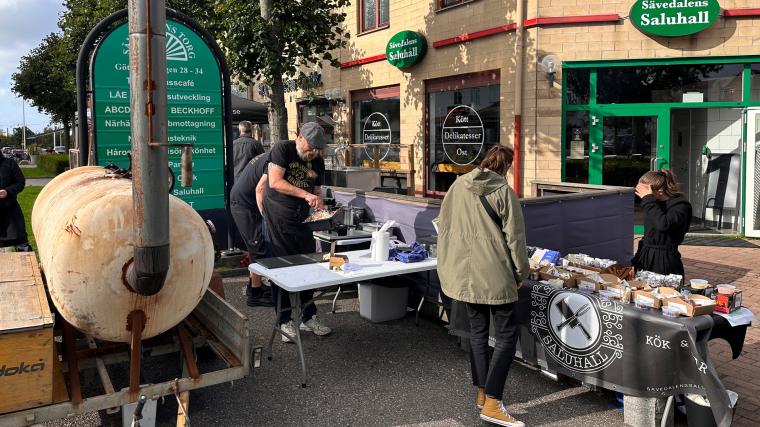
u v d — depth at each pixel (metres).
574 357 3.90
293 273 4.29
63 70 20.56
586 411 3.89
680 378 3.38
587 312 3.80
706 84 9.30
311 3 9.66
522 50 9.66
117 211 3.09
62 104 32.53
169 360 4.67
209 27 10.53
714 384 3.22
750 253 8.28
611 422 3.75
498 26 10.12
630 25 9.25
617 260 6.65
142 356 3.74
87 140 6.66
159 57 2.74
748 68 9.10
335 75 14.44
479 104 10.86
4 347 2.79
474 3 10.60
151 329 3.24
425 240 5.34
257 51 9.31
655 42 9.20
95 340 3.90
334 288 6.87
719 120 9.75
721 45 9.02
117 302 3.09
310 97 11.33
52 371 2.91
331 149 13.00
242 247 7.99
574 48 9.44
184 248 3.26
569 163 9.79
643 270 4.71
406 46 11.77
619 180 9.73
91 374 4.21
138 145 2.78
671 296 3.61
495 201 3.59
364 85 13.55
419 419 3.79
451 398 4.09
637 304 3.62
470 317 3.81
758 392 4.09
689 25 8.91
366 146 13.09
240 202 6.16
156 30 2.72
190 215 3.39
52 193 3.97
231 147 7.49
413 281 5.82
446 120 11.59
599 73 9.53
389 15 12.67
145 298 3.13
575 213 6.16
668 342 3.38
